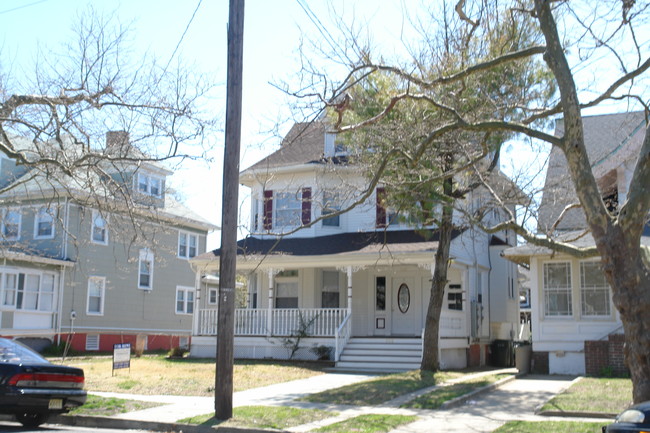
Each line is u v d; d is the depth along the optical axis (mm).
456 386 15719
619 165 19406
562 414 11797
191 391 15578
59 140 14414
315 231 25469
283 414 11859
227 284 11672
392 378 17172
